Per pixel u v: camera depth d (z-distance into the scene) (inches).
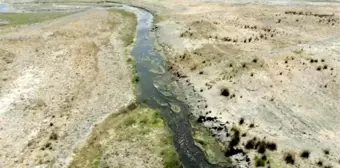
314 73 1680.6
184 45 2124.8
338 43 2078.0
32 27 2576.3
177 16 2763.3
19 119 1403.8
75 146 1248.2
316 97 1478.8
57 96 1578.5
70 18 2810.0
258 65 1790.1
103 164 1146.0
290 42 2118.6
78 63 1924.2
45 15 2974.9
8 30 2513.5
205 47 2059.5
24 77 1759.4
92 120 1398.9
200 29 2370.8
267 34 2279.8
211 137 1277.1
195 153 1199.6
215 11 2861.7
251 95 1514.5
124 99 1550.2
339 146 1173.7
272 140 1214.9
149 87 1660.9
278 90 1544.0
